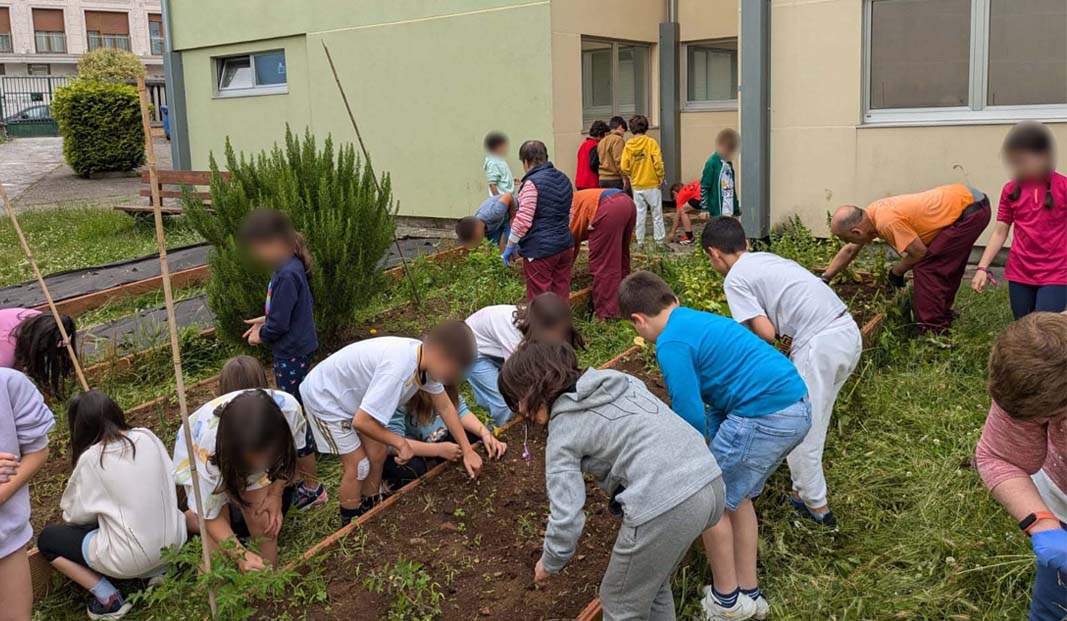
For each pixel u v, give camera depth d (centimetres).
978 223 603
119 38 4375
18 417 323
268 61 1418
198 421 390
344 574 377
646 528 285
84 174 2038
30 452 328
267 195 666
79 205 1602
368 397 396
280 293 506
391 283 824
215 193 652
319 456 517
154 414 573
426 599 358
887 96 862
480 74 1159
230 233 644
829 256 767
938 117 840
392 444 407
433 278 855
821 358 398
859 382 529
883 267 692
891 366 581
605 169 1097
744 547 348
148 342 673
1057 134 776
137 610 387
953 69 826
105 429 381
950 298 623
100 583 380
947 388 539
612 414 295
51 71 4250
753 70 909
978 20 804
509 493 437
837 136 884
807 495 397
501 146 1038
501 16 1125
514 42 1120
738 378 339
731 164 1012
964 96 824
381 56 1257
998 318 636
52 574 393
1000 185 805
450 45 1180
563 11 1100
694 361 341
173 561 346
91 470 376
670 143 1320
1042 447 260
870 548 386
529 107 1123
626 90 1274
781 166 923
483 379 508
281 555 416
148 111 304
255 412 355
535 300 448
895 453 469
